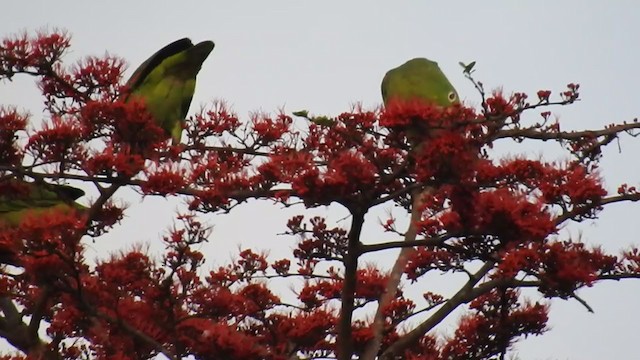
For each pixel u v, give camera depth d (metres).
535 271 12.53
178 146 13.70
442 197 13.51
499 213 11.27
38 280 11.82
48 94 13.41
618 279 13.12
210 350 13.16
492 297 14.80
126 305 13.84
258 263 15.02
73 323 14.48
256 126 13.78
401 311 14.45
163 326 13.63
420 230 13.46
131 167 12.39
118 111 12.52
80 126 12.60
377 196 11.30
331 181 11.12
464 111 10.88
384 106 11.67
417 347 14.87
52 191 14.24
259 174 12.23
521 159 11.53
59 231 11.59
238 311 14.59
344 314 12.17
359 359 14.16
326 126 11.68
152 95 15.90
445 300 14.55
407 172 11.18
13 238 11.88
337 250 13.92
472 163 10.98
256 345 13.65
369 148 11.32
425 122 10.80
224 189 12.30
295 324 14.37
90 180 12.49
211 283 14.75
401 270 14.57
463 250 12.01
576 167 12.89
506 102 10.98
